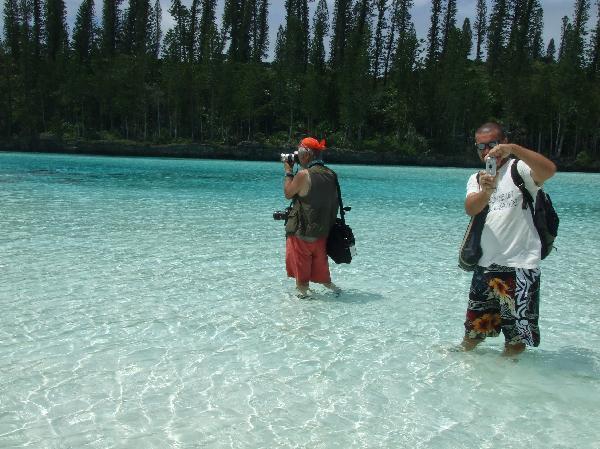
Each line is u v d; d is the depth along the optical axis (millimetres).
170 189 19234
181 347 4215
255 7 85938
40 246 7961
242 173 32062
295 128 71000
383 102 75500
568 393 3561
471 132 68250
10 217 10742
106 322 4750
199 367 3842
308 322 4953
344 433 2980
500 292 3945
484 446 2879
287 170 5758
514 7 84000
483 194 3713
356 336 4605
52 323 4680
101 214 11758
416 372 3869
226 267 7059
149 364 3863
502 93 70000
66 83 65688
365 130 72438
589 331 4895
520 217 3877
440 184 28500
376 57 79125
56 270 6559
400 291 6156
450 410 3293
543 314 5426
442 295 6027
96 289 5789
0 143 61906
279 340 4453
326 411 3238
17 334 4387
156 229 9969
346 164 61750
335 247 5828
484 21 94000
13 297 5406
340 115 69000
